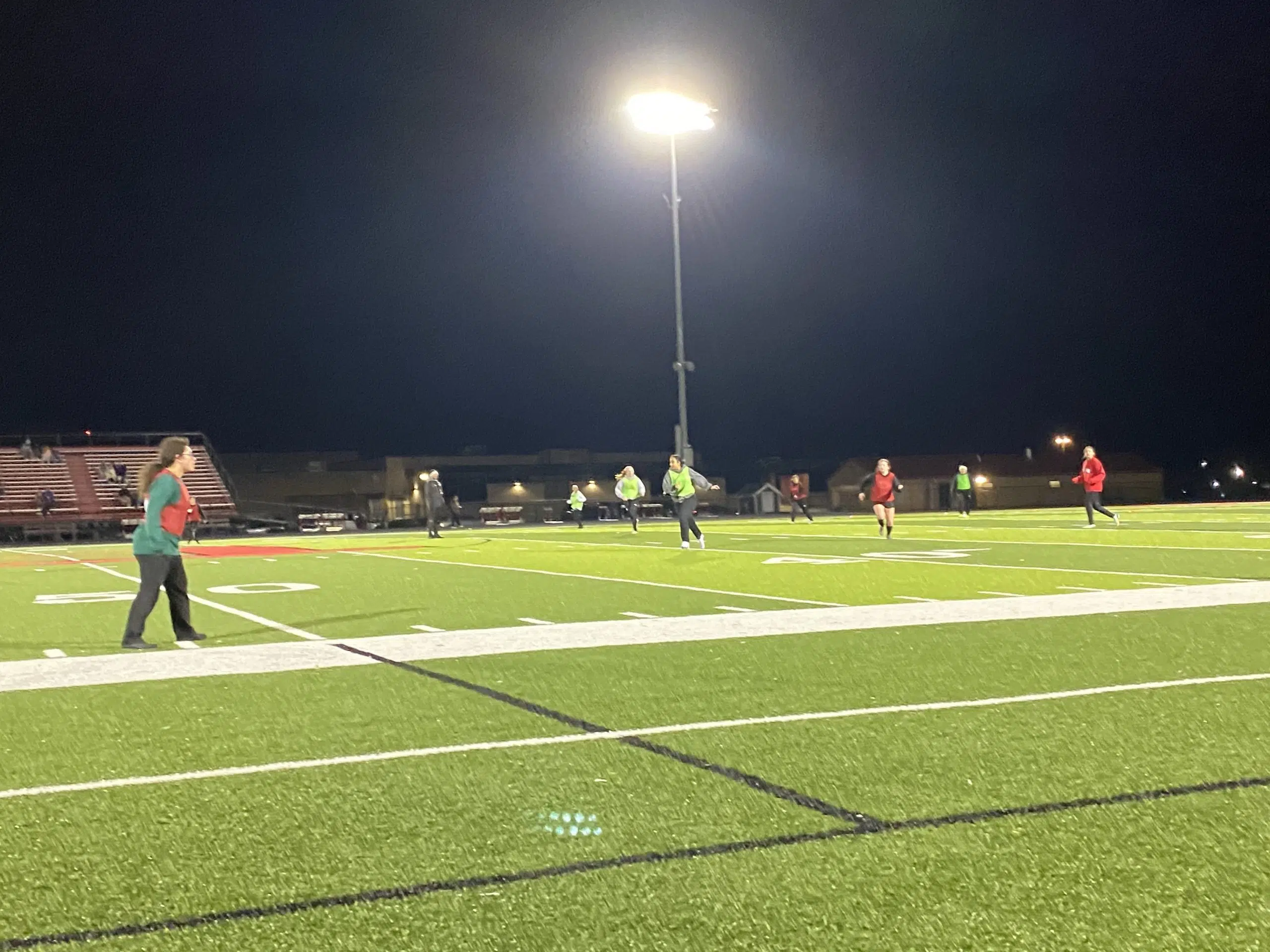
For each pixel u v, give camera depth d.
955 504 47.22
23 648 9.89
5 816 4.55
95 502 57.22
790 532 32.44
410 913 3.40
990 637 9.03
